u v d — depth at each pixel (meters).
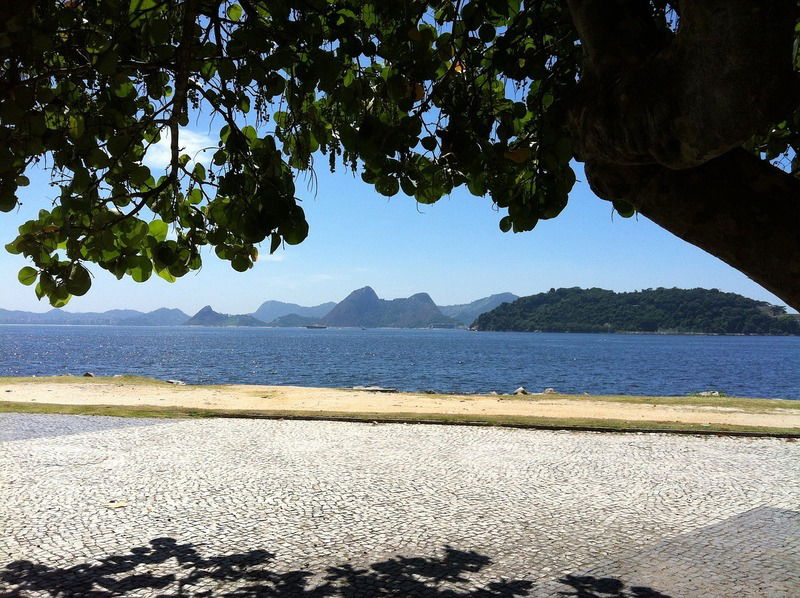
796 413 18.30
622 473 10.49
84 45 3.73
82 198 3.29
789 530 7.46
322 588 5.60
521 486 9.52
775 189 2.06
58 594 5.37
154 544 6.71
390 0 3.71
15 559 6.21
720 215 2.08
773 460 11.71
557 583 5.78
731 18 1.67
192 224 4.06
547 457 11.78
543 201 3.18
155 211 4.05
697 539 7.11
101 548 6.56
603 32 2.27
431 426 15.27
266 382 45.66
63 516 7.65
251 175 3.48
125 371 56.88
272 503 8.37
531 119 4.02
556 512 8.15
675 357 103.75
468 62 4.14
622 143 2.15
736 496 9.07
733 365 83.12
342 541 6.89
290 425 15.09
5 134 3.12
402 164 3.58
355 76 3.99
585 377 56.12
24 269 3.33
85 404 17.92
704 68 1.76
